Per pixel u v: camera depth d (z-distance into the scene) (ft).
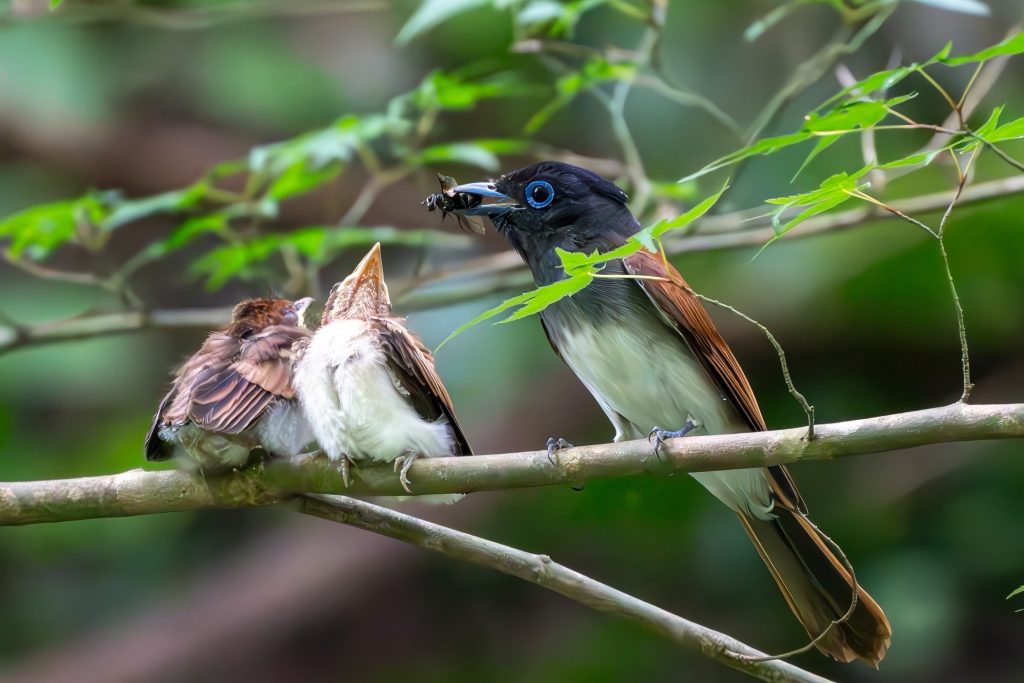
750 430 24.61
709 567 41.01
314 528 46.47
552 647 43.42
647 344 24.27
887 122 40.91
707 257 41.34
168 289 46.50
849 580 23.58
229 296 46.70
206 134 46.68
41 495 20.34
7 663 43.39
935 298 41.52
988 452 40.40
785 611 40.34
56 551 44.65
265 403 19.93
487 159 29.91
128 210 29.81
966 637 39.11
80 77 45.11
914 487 40.42
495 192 25.98
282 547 46.14
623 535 41.86
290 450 20.63
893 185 40.37
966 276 41.14
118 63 45.52
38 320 42.19
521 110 45.47
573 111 45.37
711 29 44.57
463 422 42.57
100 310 31.81
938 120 41.47
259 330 22.45
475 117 45.68
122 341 43.52
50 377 42.29
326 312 22.33
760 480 24.02
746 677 40.73
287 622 44.29
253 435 20.06
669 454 18.79
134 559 45.44
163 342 44.55
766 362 42.98
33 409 42.91
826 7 43.60
